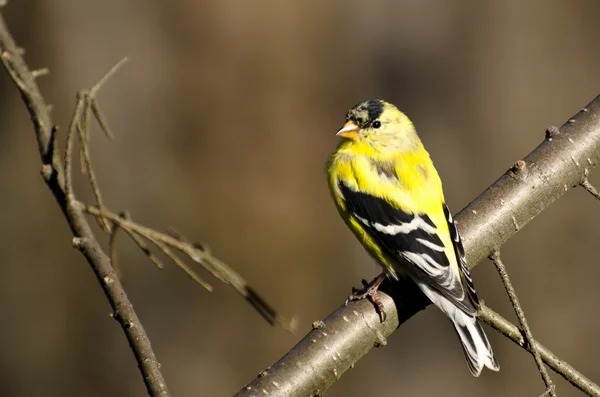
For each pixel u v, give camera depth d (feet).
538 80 50.16
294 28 49.73
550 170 18.28
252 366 43.52
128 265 43.75
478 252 18.15
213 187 46.03
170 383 42.47
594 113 18.93
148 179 45.60
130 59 47.47
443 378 44.62
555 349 43.34
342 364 15.93
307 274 44.91
